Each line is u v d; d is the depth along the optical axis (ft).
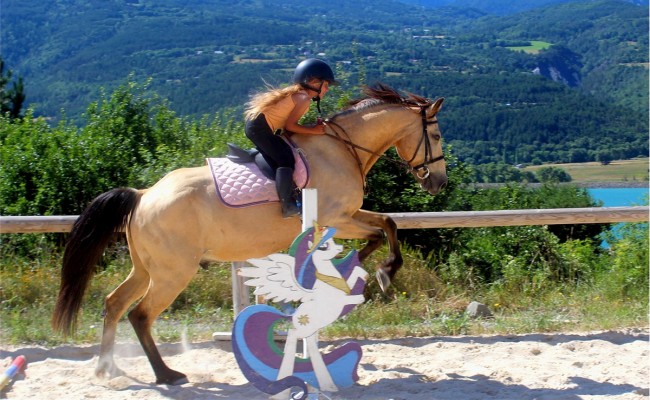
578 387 17.33
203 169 18.15
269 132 17.69
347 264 16.11
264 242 17.95
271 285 15.69
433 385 17.53
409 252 28.53
